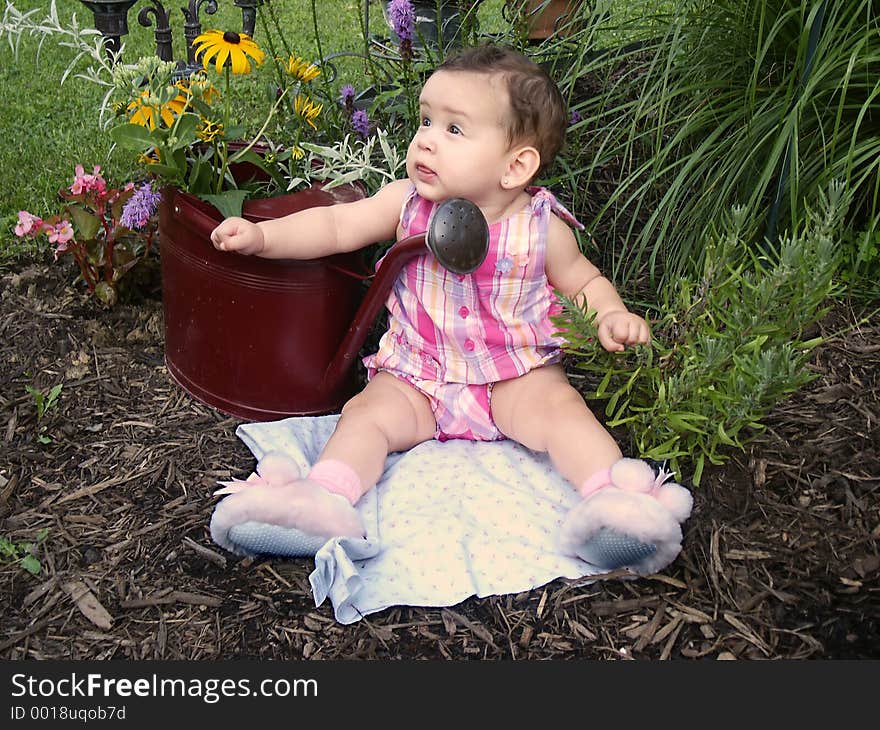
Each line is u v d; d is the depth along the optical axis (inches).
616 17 112.1
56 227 98.6
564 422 78.9
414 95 105.6
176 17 190.5
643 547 69.8
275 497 70.4
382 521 77.5
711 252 80.0
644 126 112.8
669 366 81.8
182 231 84.8
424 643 69.4
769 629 69.7
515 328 83.3
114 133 81.4
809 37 89.8
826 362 92.1
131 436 87.8
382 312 100.3
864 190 103.2
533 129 78.2
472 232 73.9
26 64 169.9
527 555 75.1
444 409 84.6
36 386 93.3
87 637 69.1
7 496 80.5
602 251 109.3
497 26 125.0
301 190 88.1
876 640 68.6
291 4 198.1
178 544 76.5
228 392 90.0
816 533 75.9
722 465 81.4
